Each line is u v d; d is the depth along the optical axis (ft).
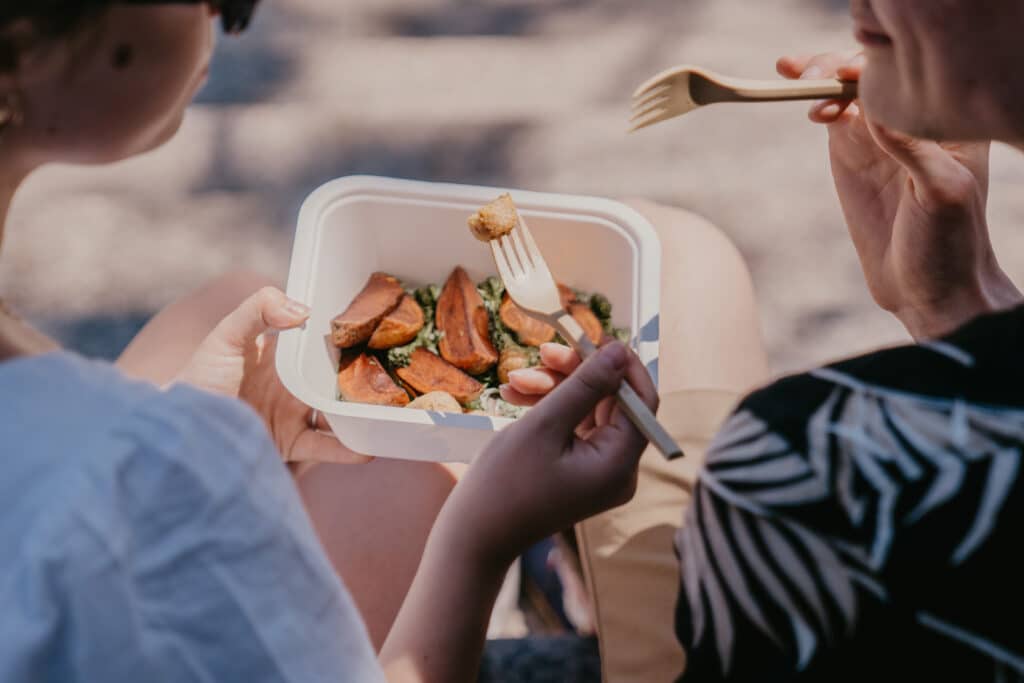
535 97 7.89
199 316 4.54
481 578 2.86
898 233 3.54
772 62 8.18
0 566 1.68
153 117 2.03
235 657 1.98
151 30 1.86
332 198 3.95
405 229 4.10
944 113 2.24
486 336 4.13
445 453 3.76
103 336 6.87
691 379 4.20
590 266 4.14
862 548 1.77
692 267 4.55
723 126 7.77
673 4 8.47
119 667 1.80
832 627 1.85
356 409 3.54
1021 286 7.13
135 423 1.78
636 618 3.57
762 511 1.87
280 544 2.00
